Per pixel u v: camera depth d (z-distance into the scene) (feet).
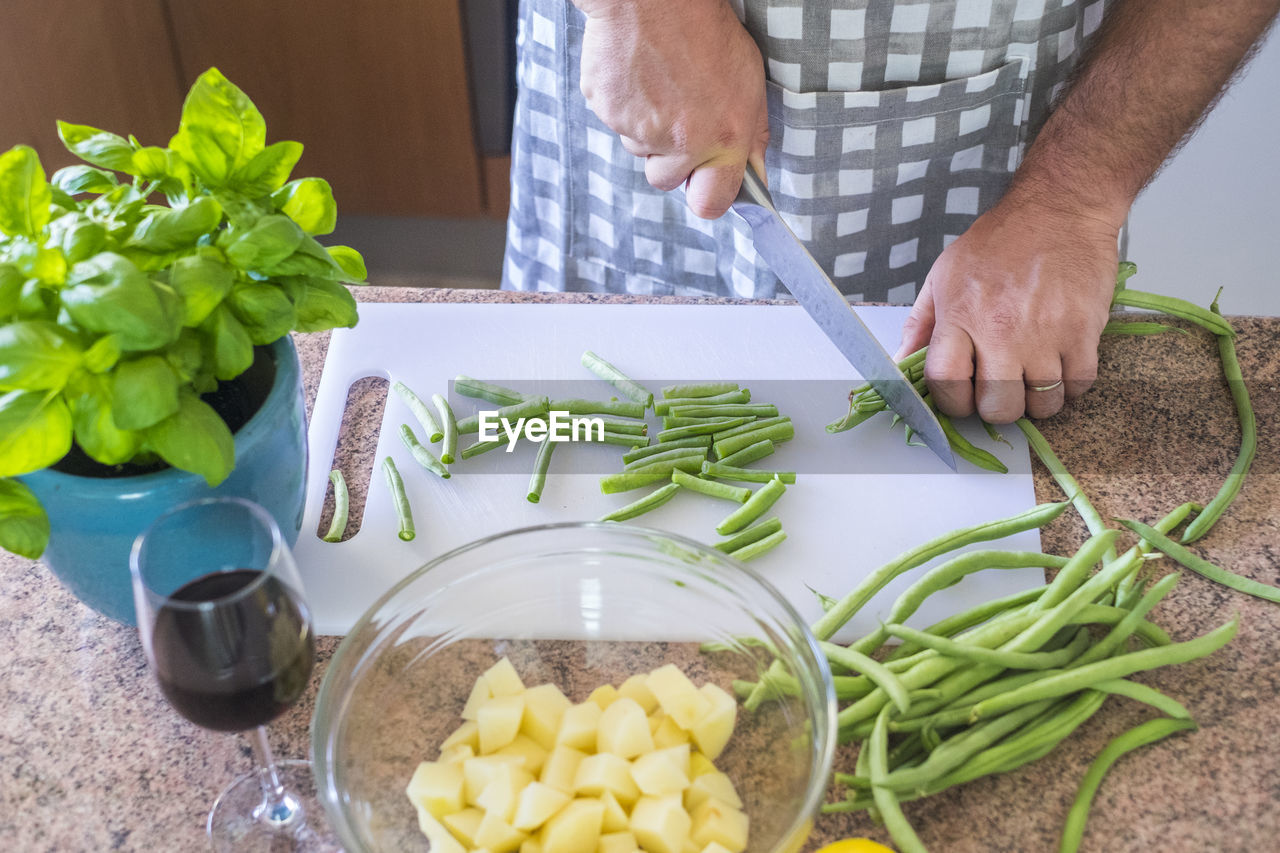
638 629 2.92
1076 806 2.62
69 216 2.53
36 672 2.99
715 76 4.09
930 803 2.67
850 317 3.64
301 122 8.58
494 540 2.80
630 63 4.05
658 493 3.49
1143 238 7.63
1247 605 3.14
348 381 3.95
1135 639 3.01
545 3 4.76
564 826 2.38
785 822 2.49
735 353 4.05
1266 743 2.77
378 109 8.50
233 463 2.50
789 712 2.67
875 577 3.13
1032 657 2.81
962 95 4.51
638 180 5.02
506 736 2.61
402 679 2.78
